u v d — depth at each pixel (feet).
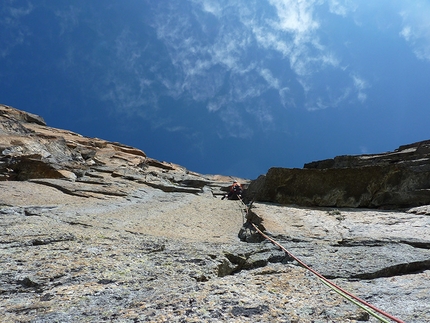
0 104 99.50
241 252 16.90
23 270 12.57
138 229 25.05
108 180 55.36
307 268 13.96
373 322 9.04
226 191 74.13
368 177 35.65
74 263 13.52
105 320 8.51
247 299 9.79
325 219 26.89
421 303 10.73
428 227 23.03
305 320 8.61
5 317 9.00
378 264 14.62
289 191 38.63
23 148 57.98
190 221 31.71
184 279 12.37
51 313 9.16
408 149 54.95
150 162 106.52
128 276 12.53
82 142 98.94
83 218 26.45
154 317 8.48
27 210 27.48
